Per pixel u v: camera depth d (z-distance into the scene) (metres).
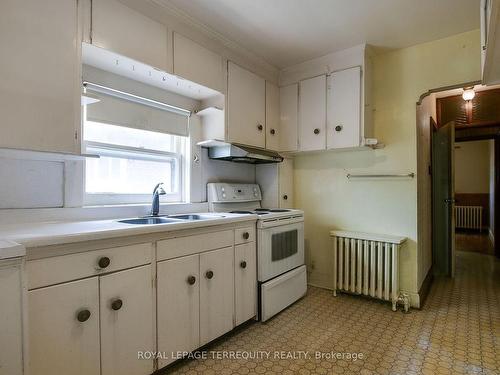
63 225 1.50
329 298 2.75
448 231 3.49
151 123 2.22
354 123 2.57
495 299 2.71
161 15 1.91
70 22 1.49
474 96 3.47
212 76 2.30
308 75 2.87
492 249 4.92
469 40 2.29
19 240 1.05
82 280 1.24
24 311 0.93
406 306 2.41
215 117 2.49
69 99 1.49
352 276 2.71
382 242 2.52
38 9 1.38
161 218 2.09
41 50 1.39
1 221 1.51
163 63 1.92
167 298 1.58
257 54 2.68
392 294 2.46
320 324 2.21
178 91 2.35
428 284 3.08
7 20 1.29
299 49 2.59
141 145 2.25
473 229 6.81
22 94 1.33
